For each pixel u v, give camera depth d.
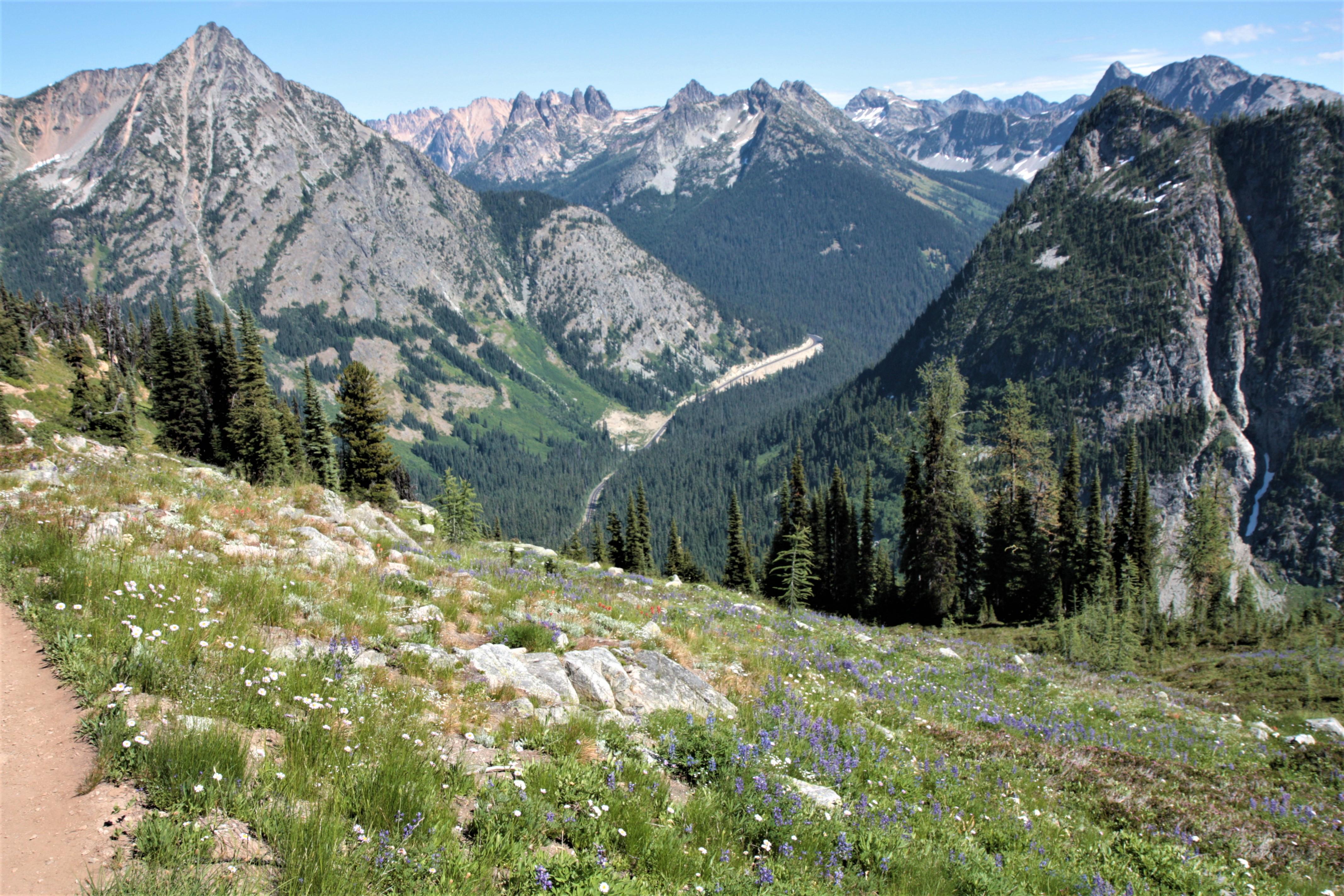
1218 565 81.00
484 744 8.96
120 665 7.76
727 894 6.87
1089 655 35.91
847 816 9.75
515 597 17.33
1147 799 13.33
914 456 61.97
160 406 73.44
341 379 53.66
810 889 7.35
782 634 25.03
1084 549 63.19
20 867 5.05
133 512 14.52
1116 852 10.83
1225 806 13.73
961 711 19.22
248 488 21.92
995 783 13.12
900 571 63.03
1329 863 11.38
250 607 10.93
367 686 9.38
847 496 69.75
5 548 10.32
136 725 6.75
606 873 6.46
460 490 50.75
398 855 5.96
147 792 6.18
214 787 6.16
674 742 10.49
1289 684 28.80
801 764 11.45
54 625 8.44
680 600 26.55
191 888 5.01
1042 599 59.56
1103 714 22.55
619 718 11.29
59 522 11.94
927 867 8.70
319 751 7.24
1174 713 24.12
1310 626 44.75
